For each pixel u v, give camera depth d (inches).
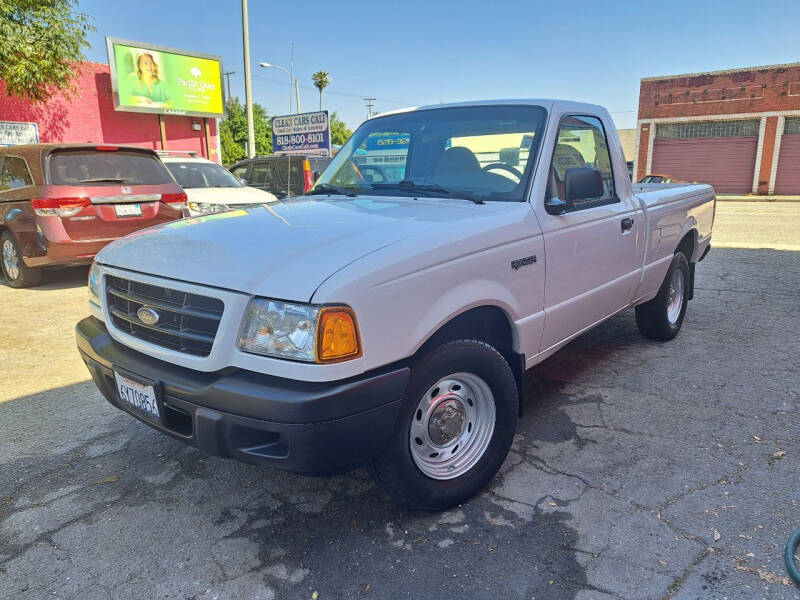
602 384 163.3
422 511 105.5
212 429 85.8
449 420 104.4
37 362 185.8
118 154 288.0
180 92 784.9
